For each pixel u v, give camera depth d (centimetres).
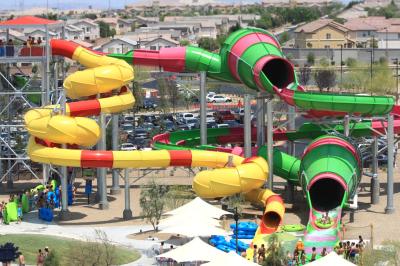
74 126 11094
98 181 12394
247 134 12400
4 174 13950
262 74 12356
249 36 13100
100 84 12162
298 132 13362
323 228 10212
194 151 11462
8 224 11188
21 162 13875
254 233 10356
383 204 12319
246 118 12400
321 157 11225
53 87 13888
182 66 13612
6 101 14488
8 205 11281
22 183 13962
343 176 10981
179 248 8519
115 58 13350
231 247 9700
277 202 10825
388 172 11806
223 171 10962
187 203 10556
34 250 9700
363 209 12038
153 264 9294
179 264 9106
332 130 12406
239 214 10844
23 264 8969
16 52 13050
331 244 9869
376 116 11856
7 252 8875
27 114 11644
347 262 7919
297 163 12088
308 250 9731
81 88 12138
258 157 11431
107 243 9331
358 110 11619
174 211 10019
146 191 11200
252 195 11269
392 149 11838
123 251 9706
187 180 13950
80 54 13238
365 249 8975
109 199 12750
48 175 12725
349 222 11256
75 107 11812
